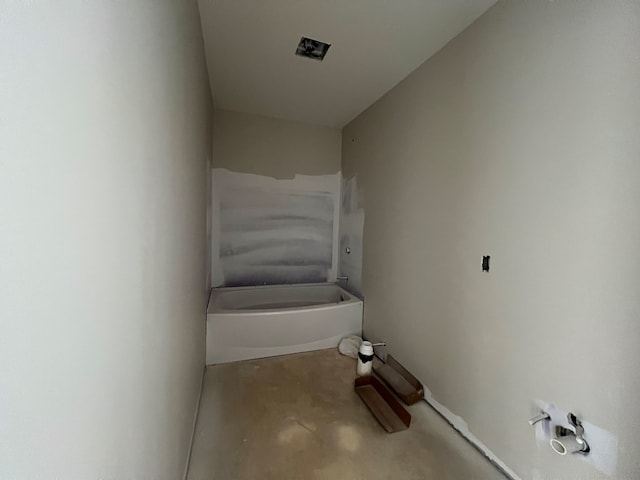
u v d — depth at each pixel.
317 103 2.70
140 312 0.62
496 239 1.36
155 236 0.73
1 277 0.25
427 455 1.41
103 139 0.43
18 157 0.27
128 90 0.53
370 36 1.69
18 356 0.27
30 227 0.29
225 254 3.06
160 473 0.81
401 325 2.15
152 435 0.73
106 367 0.45
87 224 0.39
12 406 0.26
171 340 0.95
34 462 0.29
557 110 1.09
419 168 1.94
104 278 0.44
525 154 1.22
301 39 1.75
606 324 0.95
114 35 0.47
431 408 1.79
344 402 1.83
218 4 1.47
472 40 1.51
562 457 1.08
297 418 1.66
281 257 3.25
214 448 1.42
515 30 1.26
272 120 3.13
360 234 2.88
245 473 1.28
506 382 1.31
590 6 0.98
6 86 0.26
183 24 1.11
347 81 2.24
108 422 0.46
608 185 0.94
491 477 1.29
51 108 0.32
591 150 0.99
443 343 1.71
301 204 3.29
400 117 2.18
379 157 2.51
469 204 1.52
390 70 2.04
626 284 0.90
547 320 1.14
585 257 1.01
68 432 0.35
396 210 2.23
